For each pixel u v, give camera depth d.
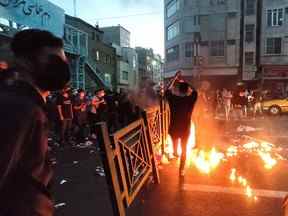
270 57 35.03
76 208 4.60
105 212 4.48
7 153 1.08
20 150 1.15
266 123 15.63
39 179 1.27
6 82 1.22
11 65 1.27
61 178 6.04
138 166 4.53
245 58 36.22
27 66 1.27
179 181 5.73
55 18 12.80
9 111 1.11
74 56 21.05
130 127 4.19
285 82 34.78
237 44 36.25
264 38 35.16
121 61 50.62
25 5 10.81
